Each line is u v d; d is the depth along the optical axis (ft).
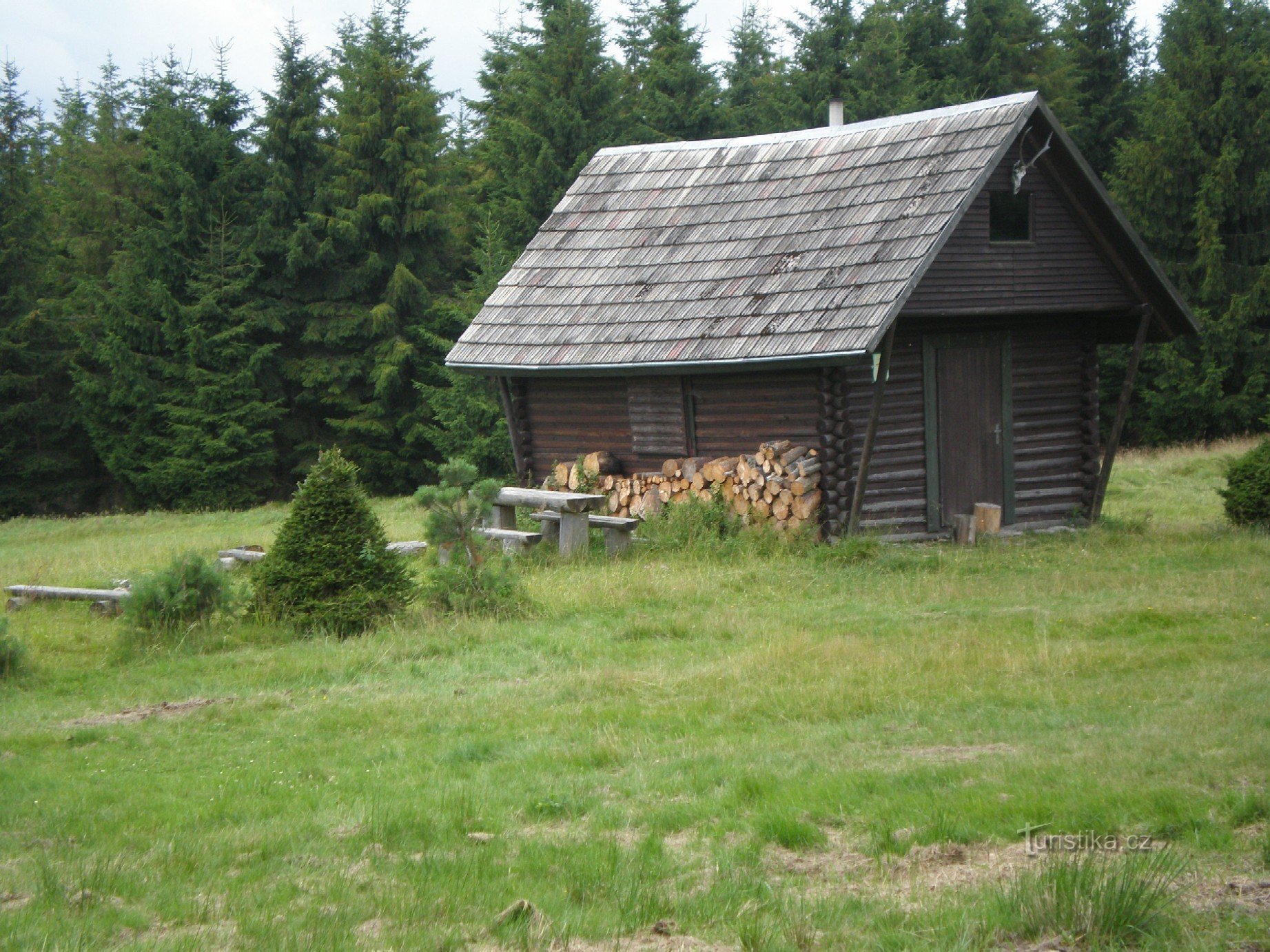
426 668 38.01
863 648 37.04
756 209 64.54
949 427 61.11
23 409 131.13
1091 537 57.88
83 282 134.31
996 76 150.10
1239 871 19.06
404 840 22.89
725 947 17.61
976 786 23.72
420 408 133.90
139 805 25.55
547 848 21.91
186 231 129.90
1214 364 125.70
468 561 46.19
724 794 24.32
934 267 56.75
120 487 138.62
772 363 55.21
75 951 17.58
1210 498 77.25
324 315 134.00
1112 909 17.25
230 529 87.45
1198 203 126.31
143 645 41.75
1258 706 28.40
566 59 138.72
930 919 17.85
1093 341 64.64
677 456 64.03
